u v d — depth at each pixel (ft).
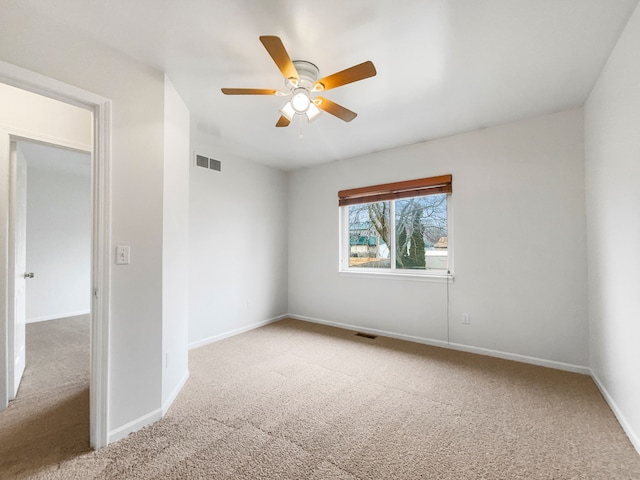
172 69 6.99
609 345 7.21
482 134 10.67
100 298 5.77
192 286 11.59
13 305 7.49
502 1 5.08
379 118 9.75
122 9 5.19
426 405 7.30
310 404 7.34
